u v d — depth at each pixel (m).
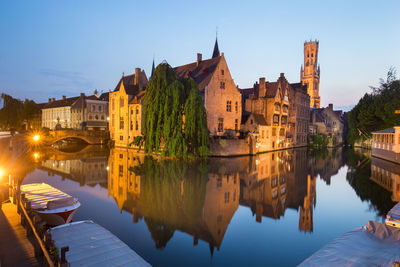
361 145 72.56
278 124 55.75
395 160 37.72
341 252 8.05
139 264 7.84
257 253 11.03
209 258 10.56
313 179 26.62
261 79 54.78
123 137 57.16
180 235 12.73
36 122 90.25
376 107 52.53
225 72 48.31
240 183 23.83
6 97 57.03
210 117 45.88
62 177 25.56
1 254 8.80
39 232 9.25
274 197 19.72
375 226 9.32
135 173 27.56
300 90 66.75
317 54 137.75
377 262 7.41
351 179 26.77
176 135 34.88
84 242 9.04
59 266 6.95
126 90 56.56
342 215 15.96
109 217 14.89
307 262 7.62
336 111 94.94
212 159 38.53
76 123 77.19
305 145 71.50
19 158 36.22
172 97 35.88
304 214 16.05
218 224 14.20
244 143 44.38
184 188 21.52
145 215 15.32
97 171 28.64
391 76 57.22
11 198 14.67
